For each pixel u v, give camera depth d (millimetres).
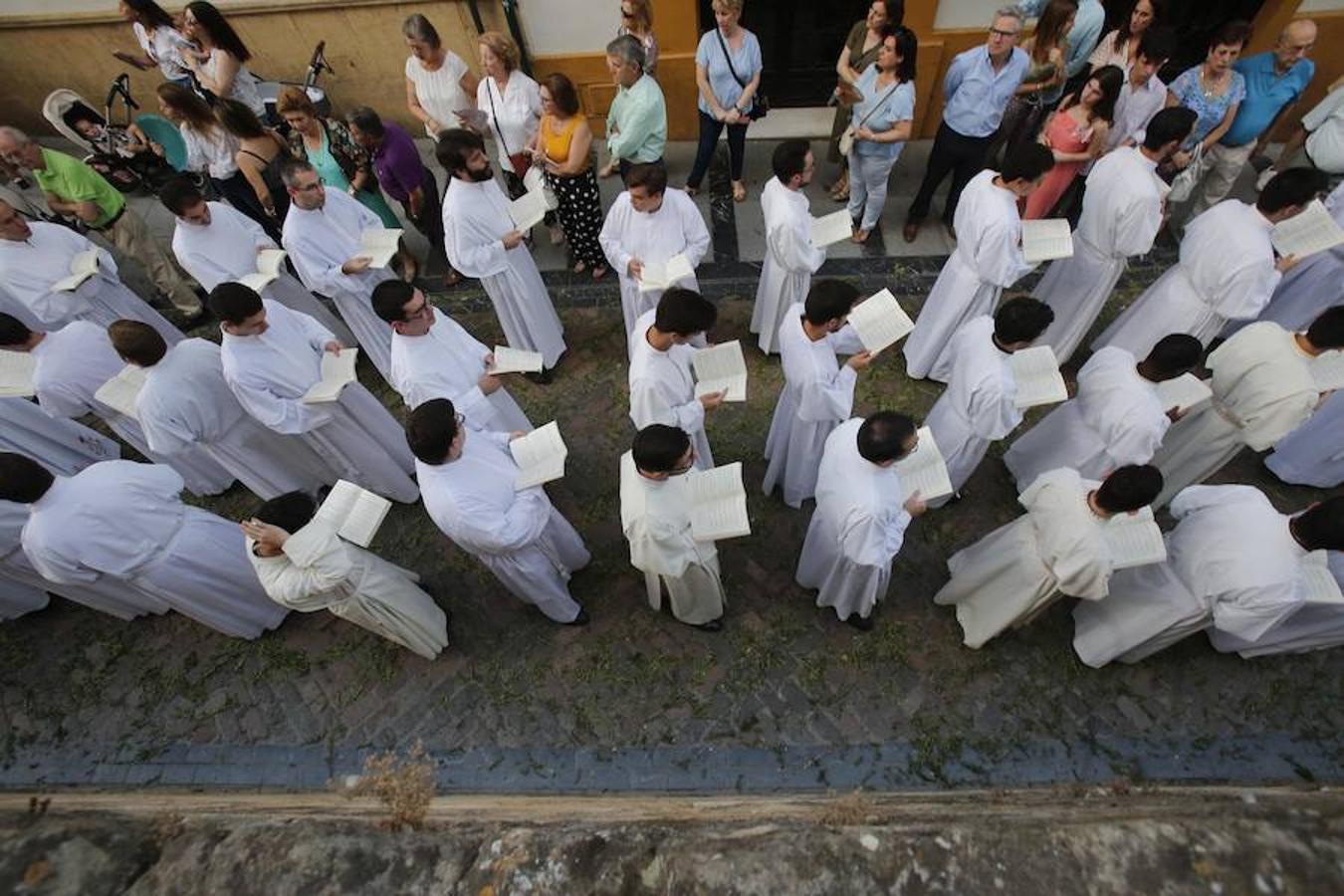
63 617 5176
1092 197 5191
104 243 7656
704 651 4734
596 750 4363
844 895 2270
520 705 4582
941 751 4258
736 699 4523
